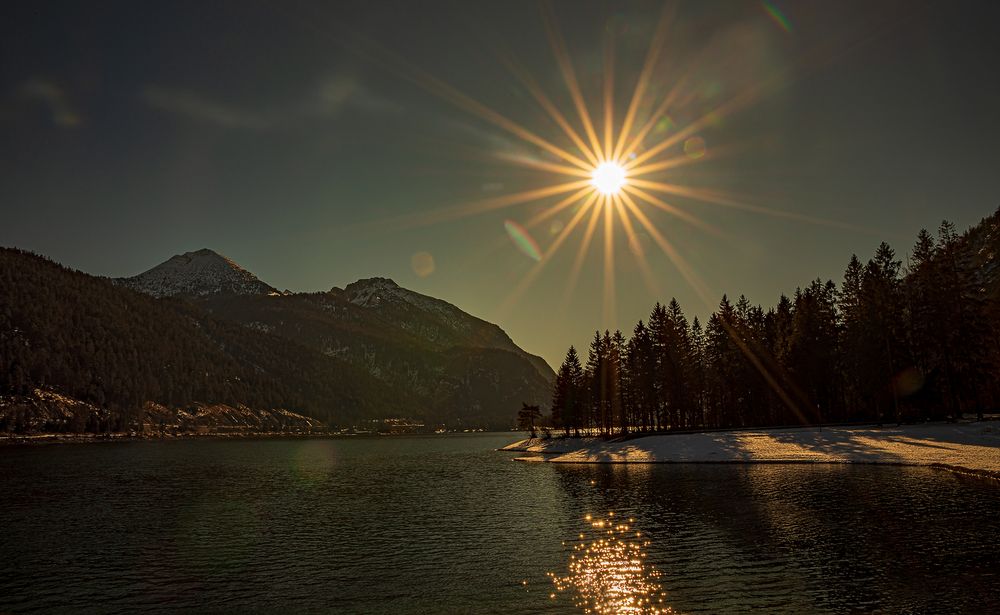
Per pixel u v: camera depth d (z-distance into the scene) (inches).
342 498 2049.7
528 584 925.2
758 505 1475.1
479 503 1835.6
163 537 1366.9
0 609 871.7
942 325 3078.2
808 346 3673.7
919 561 940.6
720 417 4707.2
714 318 4352.9
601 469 2701.8
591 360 5428.2
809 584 861.2
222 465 3865.7
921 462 2009.1
